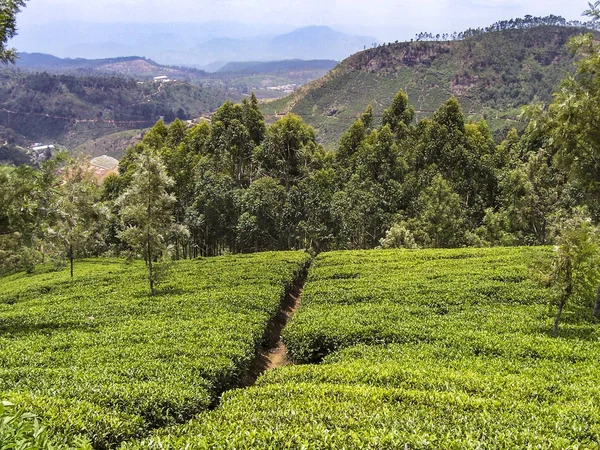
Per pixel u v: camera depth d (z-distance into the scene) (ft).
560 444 29.27
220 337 65.10
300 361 68.59
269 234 207.72
